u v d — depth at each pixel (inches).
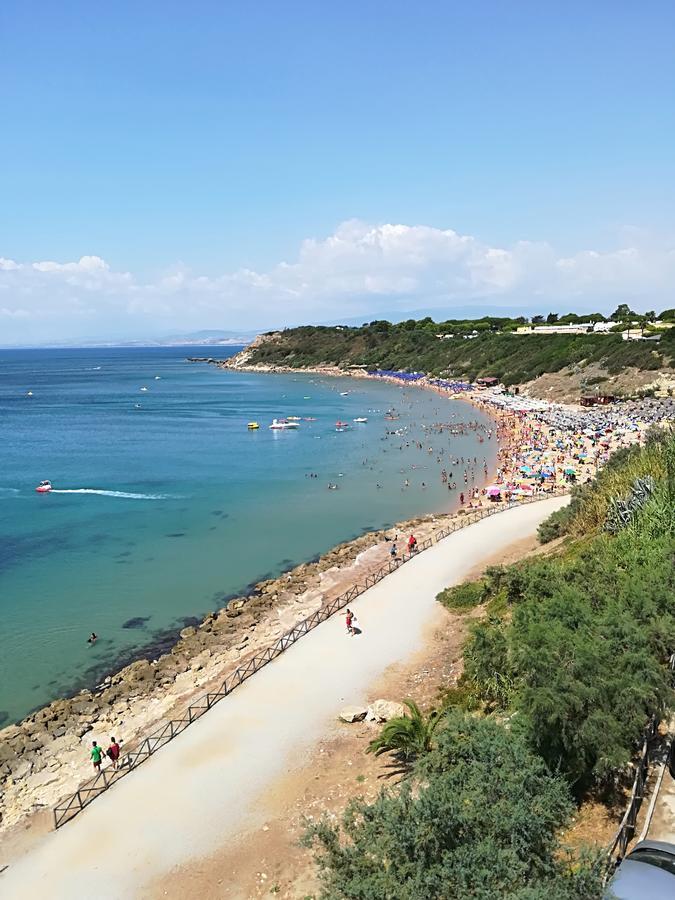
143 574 1974.7
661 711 791.1
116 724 1221.1
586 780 776.3
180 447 4045.3
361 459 3550.7
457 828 605.3
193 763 1011.9
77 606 1754.4
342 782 940.6
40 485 3043.8
